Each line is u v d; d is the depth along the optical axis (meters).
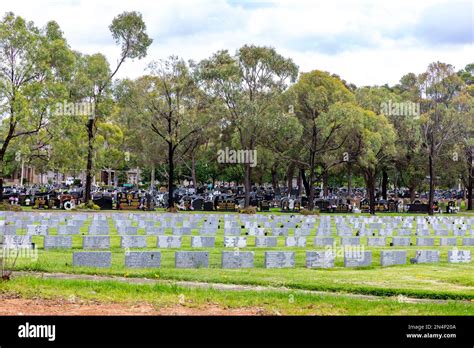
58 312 12.17
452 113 64.56
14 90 45.34
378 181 112.25
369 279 18.72
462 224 43.94
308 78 63.62
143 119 57.81
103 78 53.53
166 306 13.05
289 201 67.31
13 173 109.12
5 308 12.35
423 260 23.66
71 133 49.69
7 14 46.91
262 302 13.80
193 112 60.06
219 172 100.12
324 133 60.16
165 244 25.83
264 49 59.91
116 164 82.06
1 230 29.52
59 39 51.28
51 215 41.84
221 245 27.33
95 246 24.52
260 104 60.44
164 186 106.62
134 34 55.62
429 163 68.44
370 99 69.19
